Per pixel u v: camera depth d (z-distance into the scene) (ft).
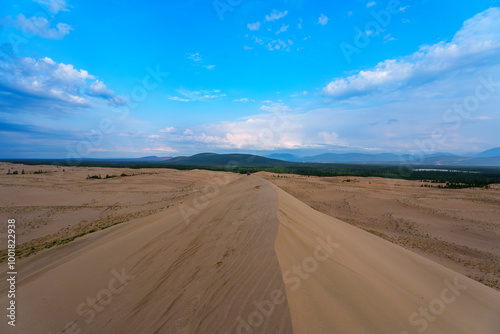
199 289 12.69
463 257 39.55
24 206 79.05
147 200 97.55
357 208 81.51
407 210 77.66
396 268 21.62
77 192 109.91
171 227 30.50
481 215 68.59
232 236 19.84
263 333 8.64
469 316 15.46
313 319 9.23
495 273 33.04
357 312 10.42
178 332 9.87
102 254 23.94
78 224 64.34
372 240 32.48
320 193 109.60
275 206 28.96
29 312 14.42
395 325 10.43
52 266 26.27
